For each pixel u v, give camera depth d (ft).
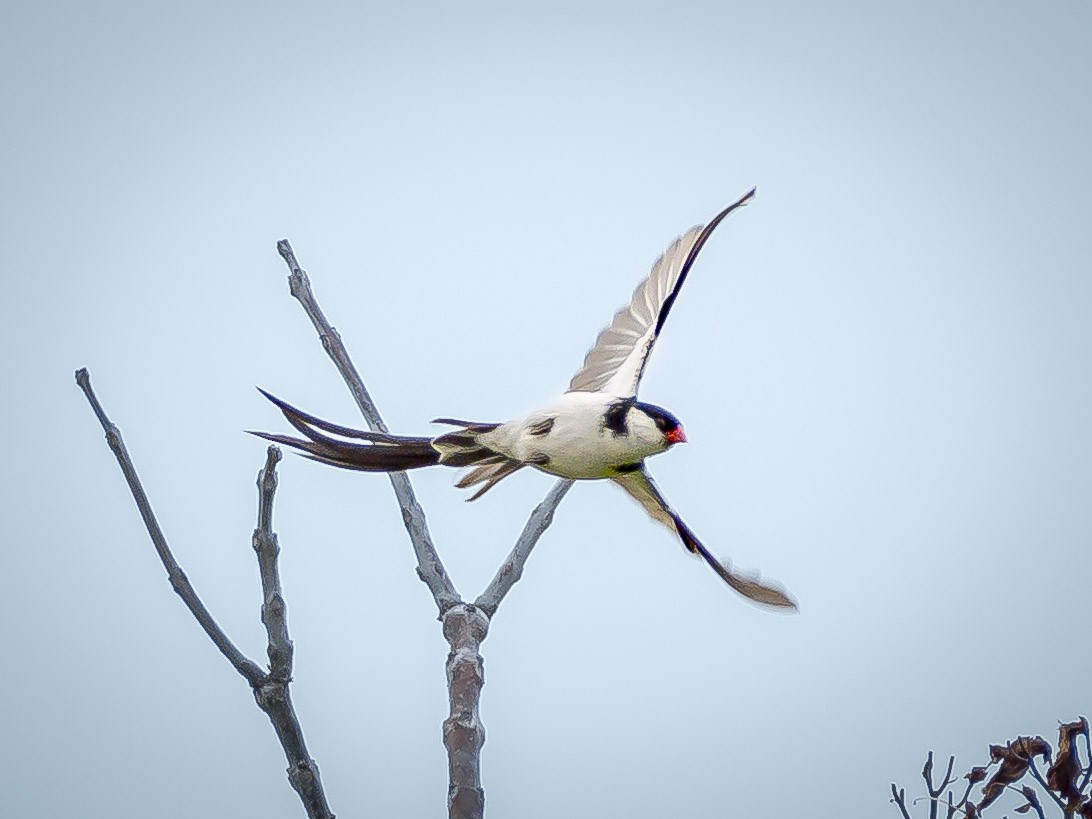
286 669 37.55
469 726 38.47
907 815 31.99
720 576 38.37
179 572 37.52
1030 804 30.99
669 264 40.75
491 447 38.47
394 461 37.99
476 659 40.29
